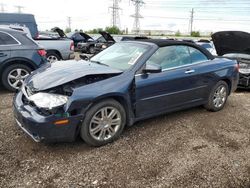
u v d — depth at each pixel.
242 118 5.18
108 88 3.70
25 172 3.16
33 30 13.48
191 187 2.99
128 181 3.05
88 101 3.51
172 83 4.44
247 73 7.30
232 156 3.68
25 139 3.90
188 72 4.68
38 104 3.39
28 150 3.62
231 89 5.67
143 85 4.07
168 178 3.13
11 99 5.89
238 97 6.82
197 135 4.30
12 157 3.44
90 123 3.62
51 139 3.40
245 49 7.90
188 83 4.71
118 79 3.87
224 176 3.21
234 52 8.19
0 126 4.30
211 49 9.47
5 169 3.19
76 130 3.55
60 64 4.38
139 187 2.96
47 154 3.55
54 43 10.00
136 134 4.24
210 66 5.09
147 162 3.44
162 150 3.77
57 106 3.35
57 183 2.99
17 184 2.95
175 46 4.68
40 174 3.13
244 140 4.20
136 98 4.05
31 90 3.65
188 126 4.64
